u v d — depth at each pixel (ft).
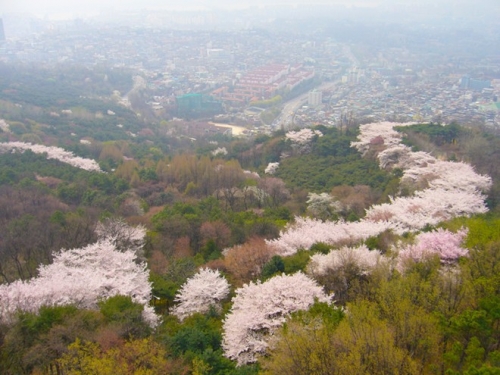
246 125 616.39
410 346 91.71
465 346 92.27
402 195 231.50
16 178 285.43
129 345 101.14
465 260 122.72
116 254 157.38
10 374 101.04
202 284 141.38
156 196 274.57
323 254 150.20
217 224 197.26
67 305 119.65
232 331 113.91
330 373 83.20
